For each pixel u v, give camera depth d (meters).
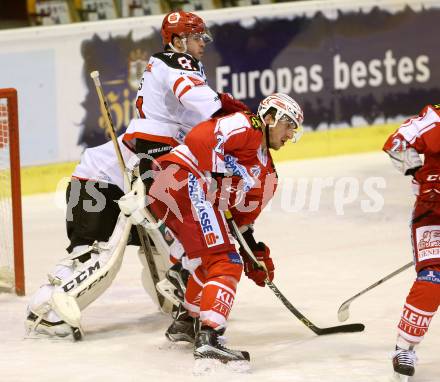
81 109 29.44
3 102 18.66
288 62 32.91
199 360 12.97
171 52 15.69
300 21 32.88
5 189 18.83
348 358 13.63
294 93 33.09
